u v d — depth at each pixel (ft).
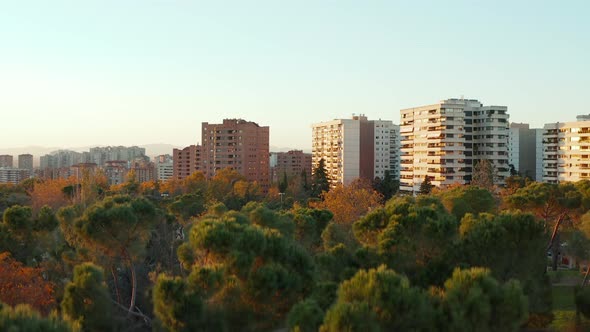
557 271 163.12
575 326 105.91
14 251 117.39
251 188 379.55
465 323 58.18
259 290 67.62
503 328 59.98
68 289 73.82
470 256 86.69
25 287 93.09
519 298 60.44
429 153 423.64
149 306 101.09
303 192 375.04
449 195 159.74
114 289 119.03
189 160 613.52
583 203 159.84
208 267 66.44
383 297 56.34
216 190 359.66
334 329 52.90
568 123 410.11
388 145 567.59
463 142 415.85
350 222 190.08
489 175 304.09
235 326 67.82
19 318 44.73
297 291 70.64
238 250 70.49
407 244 90.58
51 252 122.72
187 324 63.16
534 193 152.15
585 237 157.79
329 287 77.61
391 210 102.06
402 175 458.09
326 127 569.64
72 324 49.26
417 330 57.00
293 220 128.26
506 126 407.44
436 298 62.49
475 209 154.40
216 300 67.46
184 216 185.47
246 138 572.51
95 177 351.25
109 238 90.53
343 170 537.24
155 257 144.05
